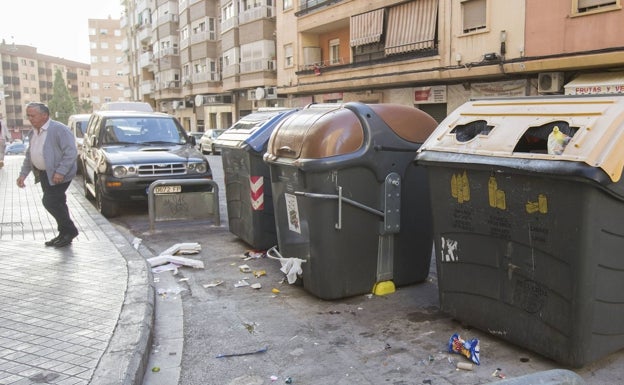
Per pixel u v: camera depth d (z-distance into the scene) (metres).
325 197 4.93
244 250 7.34
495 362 3.89
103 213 10.07
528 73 16.55
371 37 22.50
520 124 3.96
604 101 3.62
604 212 3.42
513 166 3.70
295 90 28.56
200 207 8.98
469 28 18.09
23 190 12.28
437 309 4.98
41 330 4.19
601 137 3.39
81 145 14.97
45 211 9.48
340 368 3.91
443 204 4.40
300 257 5.40
